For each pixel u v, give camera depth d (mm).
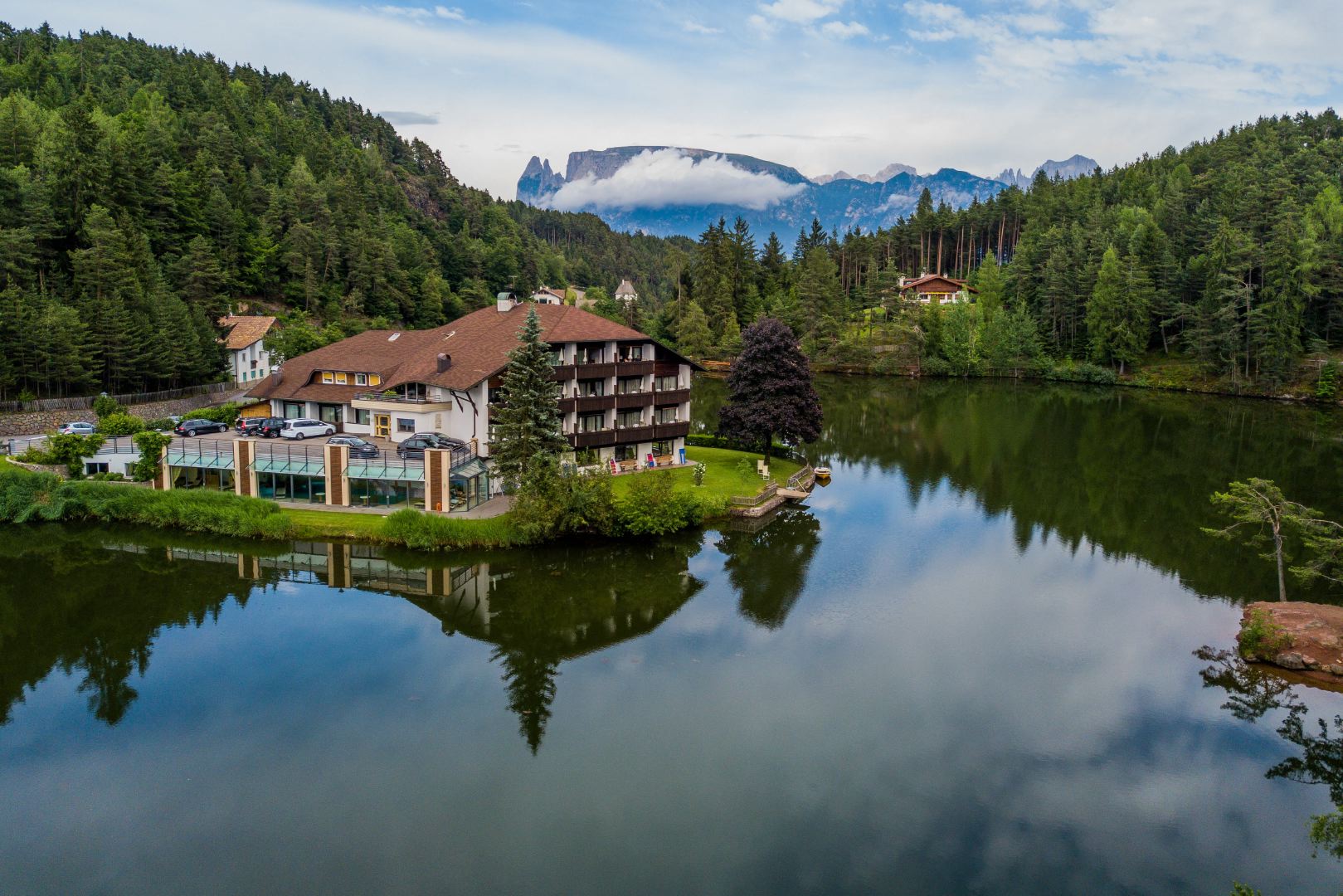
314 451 65750
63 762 34500
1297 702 39938
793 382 75750
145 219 134500
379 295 167375
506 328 75938
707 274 195375
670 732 36875
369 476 62719
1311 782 33750
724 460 82125
